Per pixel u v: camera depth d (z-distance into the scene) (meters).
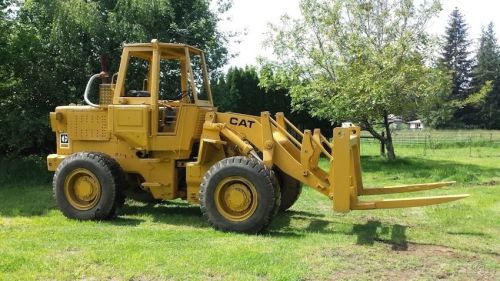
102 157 7.84
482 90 20.84
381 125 20.64
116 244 6.17
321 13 19.12
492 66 66.25
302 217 8.30
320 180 7.18
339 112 17.72
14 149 13.98
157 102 7.95
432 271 5.35
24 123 12.62
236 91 23.83
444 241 6.73
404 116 19.16
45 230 7.03
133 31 13.57
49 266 5.24
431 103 18.52
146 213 8.45
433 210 9.01
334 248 6.17
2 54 12.42
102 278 4.94
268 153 7.28
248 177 6.87
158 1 13.94
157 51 7.96
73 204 7.87
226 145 7.81
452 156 22.17
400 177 14.14
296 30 19.53
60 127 8.62
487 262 5.70
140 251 5.85
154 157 8.13
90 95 13.83
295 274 5.07
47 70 13.48
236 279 4.91
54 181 7.94
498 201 10.01
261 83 20.44
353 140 7.32
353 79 17.44
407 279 5.07
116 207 7.82
